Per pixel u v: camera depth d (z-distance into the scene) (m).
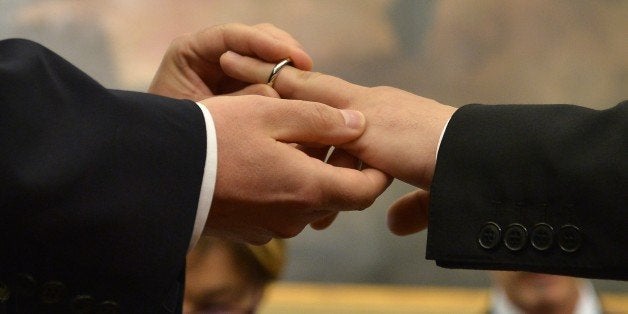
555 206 1.41
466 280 4.05
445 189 1.45
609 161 1.39
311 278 4.07
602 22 4.18
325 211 1.50
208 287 1.85
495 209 1.43
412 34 4.21
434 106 1.56
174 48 1.71
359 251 4.07
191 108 1.42
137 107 1.39
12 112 1.34
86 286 1.35
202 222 1.41
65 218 1.34
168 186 1.38
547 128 1.44
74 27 4.23
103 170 1.36
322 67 4.21
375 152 1.54
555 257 1.40
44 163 1.34
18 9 4.22
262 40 1.66
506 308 2.91
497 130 1.46
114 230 1.36
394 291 4.05
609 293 3.80
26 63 1.36
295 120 1.49
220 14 4.23
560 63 4.19
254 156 1.44
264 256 1.87
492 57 4.20
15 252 1.34
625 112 1.42
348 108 1.59
